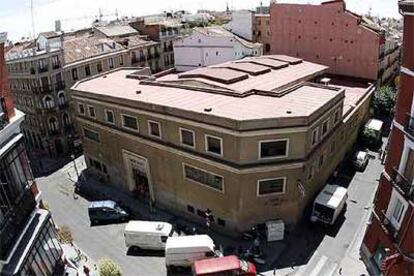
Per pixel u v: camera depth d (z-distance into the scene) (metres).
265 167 34.22
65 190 49.53
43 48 59.91
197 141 36.41
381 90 62.31
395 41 73.62
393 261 24.75
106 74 55.34
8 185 23.16
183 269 33.50
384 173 28.31
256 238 35.88
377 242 29.22
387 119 62.41
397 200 26.42
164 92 43.06
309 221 38.19
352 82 62.25
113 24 87.19
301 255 34.09
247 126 32.62
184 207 40.72
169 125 38.06
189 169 38.34
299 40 66.62
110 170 48.62
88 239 38.78
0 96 22.92
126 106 41.56
